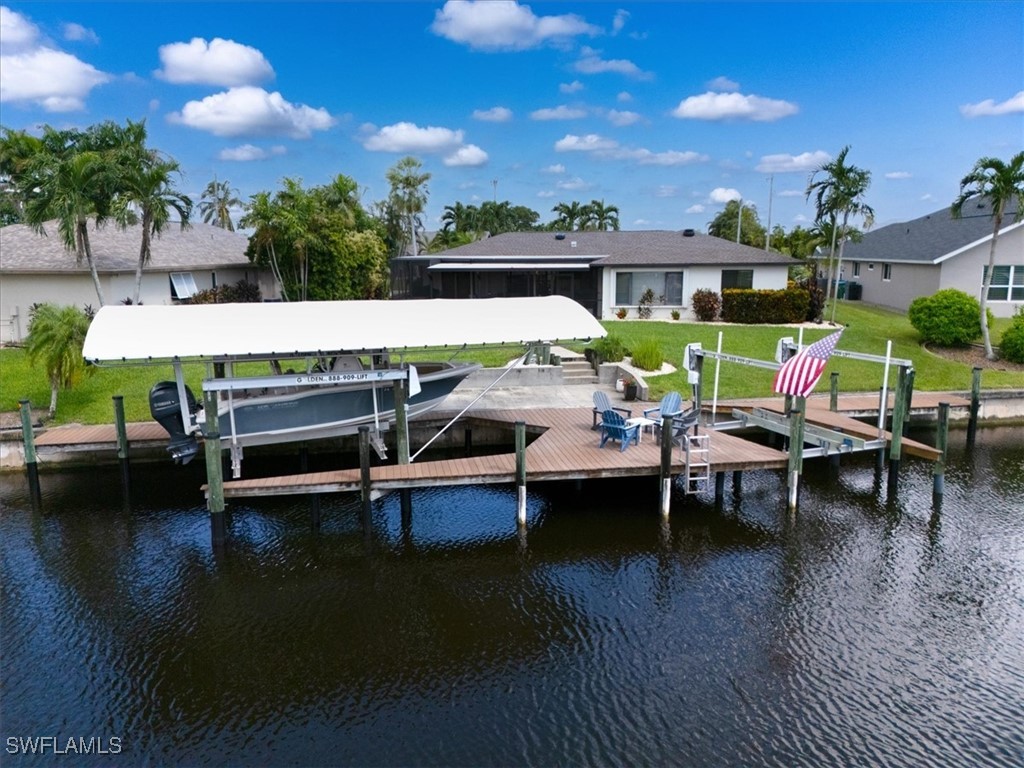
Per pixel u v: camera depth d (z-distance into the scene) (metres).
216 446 11.30
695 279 30.66
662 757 6.83
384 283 38.59
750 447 13.74
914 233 38.06
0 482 14.92
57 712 7.64
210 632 9.17
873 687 7.84
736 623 9.16
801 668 8.20
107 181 22.33
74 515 13.12
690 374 14.88
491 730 7.24
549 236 36.31
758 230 61.34
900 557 11.02
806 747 6.94
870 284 38.19
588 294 32.03
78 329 16.67
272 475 15.04
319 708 7.64
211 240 37.44
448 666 8.34
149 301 27.67
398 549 11.58
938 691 7.76
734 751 6.90
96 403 17.83
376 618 9.45
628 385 18.61
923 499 13.52
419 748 7.00
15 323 24.83
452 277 32.06
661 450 12.72
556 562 11.00
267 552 11.53
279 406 13.43
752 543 11.59
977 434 18.42
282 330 12.75
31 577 10.72
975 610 9.44
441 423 16.34
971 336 23.95
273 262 32.72
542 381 20.70
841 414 16.62
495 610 9.59
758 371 21.08
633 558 11.09
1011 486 14.27
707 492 13.95
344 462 15.79
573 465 12.40
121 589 10.34
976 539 11.68
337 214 35.56
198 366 20.88
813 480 14.65
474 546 11.64
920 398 18.69
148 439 15.02
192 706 7.70
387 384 13.88
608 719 7.38
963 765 6.68
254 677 8.19
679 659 8.41
